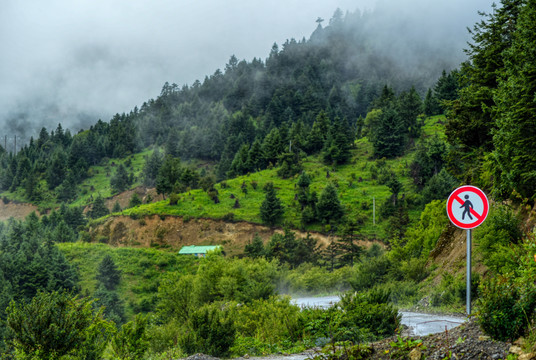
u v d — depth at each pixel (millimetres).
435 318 15297
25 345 8016
